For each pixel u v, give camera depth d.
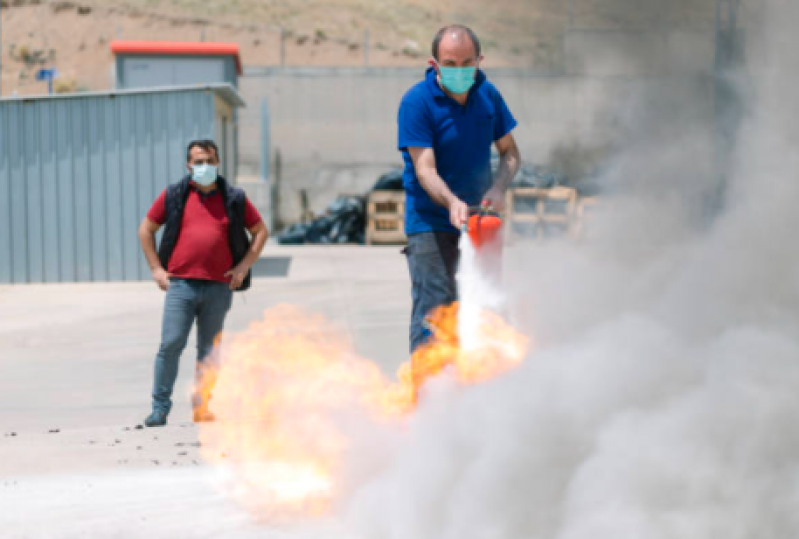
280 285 34.09
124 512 9.73
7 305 31.14
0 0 123.06
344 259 45.16
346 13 132.62
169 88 37.31
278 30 122.06
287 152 74.38
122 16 122.81
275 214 74.00
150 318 28.34
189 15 124.31
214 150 15.45
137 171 37.47
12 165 37.28
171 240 15.47
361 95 74.81
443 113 11.71
